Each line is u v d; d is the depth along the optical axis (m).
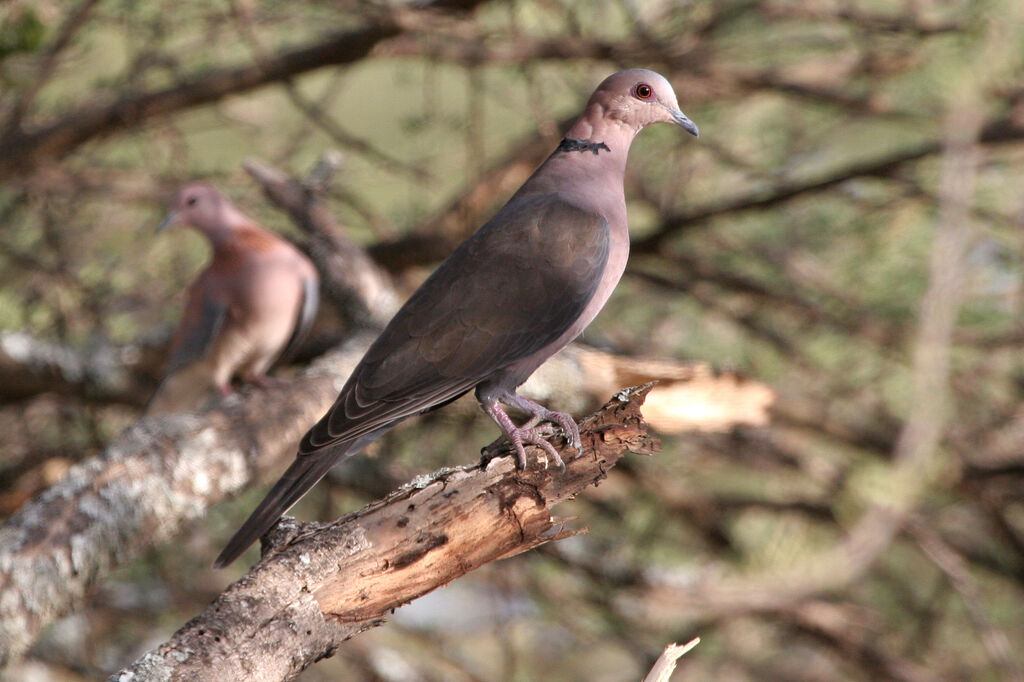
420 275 13.52
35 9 9.80
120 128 11.89
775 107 12.98
